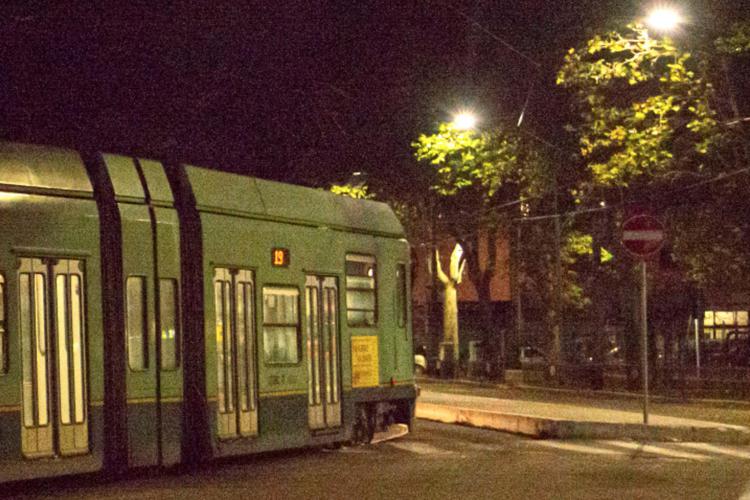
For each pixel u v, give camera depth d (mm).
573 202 62094
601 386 56531
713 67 35000
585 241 65375
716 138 36438
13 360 16891
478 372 67750
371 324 25953
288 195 23266
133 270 19031
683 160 40250
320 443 23406
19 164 17594
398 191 49844
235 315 21141
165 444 19375
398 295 27344
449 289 70188
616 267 58688
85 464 17859
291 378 22594
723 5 34031
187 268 20266
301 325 23062
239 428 21031
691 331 54375
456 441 26422
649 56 33969
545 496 17016
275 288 22359
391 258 27078
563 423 27531
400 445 25391
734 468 21141
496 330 79438
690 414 38875
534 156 44500
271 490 17594
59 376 17609
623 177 37781
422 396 40188
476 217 61438
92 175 19062
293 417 22547
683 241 45250
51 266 17750
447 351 68562
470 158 43156
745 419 36812
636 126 35906
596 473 20000
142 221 19297
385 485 18234
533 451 24125
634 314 54562
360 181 45969
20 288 17219
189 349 20125
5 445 16609
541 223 63438
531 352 73188
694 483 18797
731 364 52406
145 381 19047
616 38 34969
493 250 67250
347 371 24609
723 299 57469
